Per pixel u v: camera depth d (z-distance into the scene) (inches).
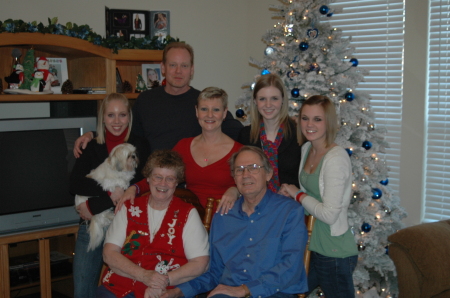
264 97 94.6
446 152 139.2
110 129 100.0
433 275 99.8
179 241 85.4
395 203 126.6
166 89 113.0
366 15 150.6
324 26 119.6
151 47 132.9
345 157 85.2
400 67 146.0
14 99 111.1
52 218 116.7
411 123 144.3
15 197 111.8
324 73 114.8
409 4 141.6
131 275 81.7
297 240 81.2
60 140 116.8
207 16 172.1
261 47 177.5
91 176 97.6
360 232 114.9
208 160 95.7
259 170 81.2
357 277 113.6
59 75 128.3
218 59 176.9
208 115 93.1
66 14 141.6
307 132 88.2
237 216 85.4
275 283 78.7
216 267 86.4
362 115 116.4
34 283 115.6
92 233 97.3
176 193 90.9
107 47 126.0
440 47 137.5
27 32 112.3
